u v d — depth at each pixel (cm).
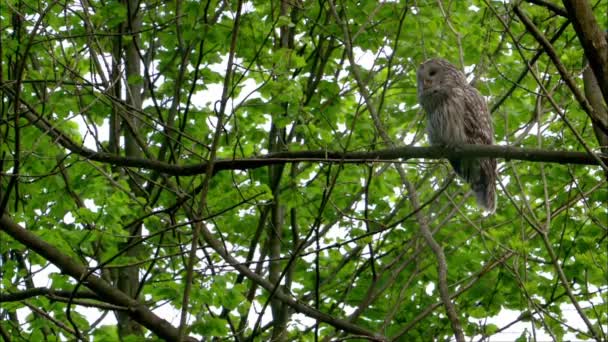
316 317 1058
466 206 1459
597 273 1278
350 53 1106
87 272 875
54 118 1226
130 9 1327
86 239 1056
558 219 1287
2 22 1198
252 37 1241
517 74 1346
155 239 1299
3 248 1090
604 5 1405
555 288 1213
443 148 838
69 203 1134
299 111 1248
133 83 1265
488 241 1277
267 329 1327
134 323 1291
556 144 1333
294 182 1334
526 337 1167
